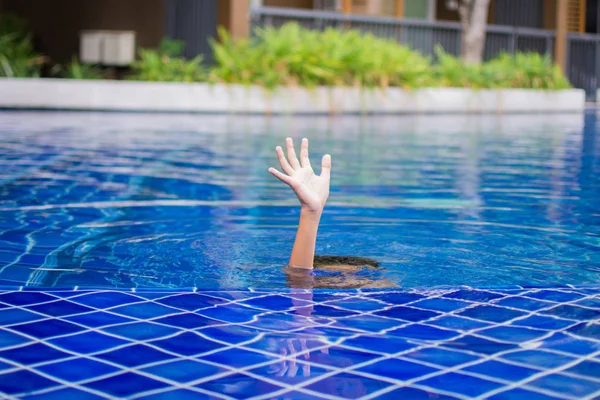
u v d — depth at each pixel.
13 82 12.98
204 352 2.19
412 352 2.20
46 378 1.99
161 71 14.91
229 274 3.25
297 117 14.04
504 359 2.15
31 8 19.55
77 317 2.51
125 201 5.27
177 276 3.22
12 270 3.31
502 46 19.75
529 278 3.29
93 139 9.39
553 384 1.98
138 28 17.58
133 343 2.26
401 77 15.95
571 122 14.52
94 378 2.00
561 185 6.34
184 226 4.40
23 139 9.16
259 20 16.06
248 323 2.47
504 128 12.83
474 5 17.66
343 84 15.16
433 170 7.26
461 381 1.99
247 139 9.80
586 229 4.45
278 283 3.07
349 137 10.52
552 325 2.47
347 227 4.44
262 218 4.69
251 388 1.94
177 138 9.77
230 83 14.26
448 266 3.48
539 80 18.03
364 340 2.30
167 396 1.89
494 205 5.30
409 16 20.08
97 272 3.30
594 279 3.29
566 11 20.27
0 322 2.45
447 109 16.45
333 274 3.25
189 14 16.17
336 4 19.39
